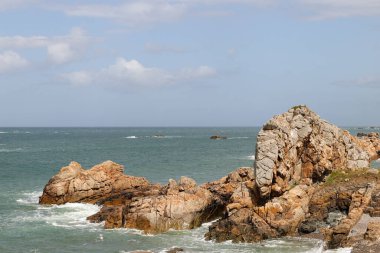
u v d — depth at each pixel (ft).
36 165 368.89
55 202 200.03
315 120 172.96
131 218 157.17
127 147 611.06
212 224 151.12
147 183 213.05
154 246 137.18
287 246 131.44
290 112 169.68
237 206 148.15
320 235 139.64
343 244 124.06
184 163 380.58
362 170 172.86
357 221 133.59
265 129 159.74
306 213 149.69
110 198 194.90
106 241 143.74
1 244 142.92
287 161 157.48
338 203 151.43
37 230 157.79
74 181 201.36
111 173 209.46
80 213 181.88
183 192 163.22
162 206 156.15
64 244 141.90
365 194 147.43
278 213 143.64
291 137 162.09
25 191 238.68
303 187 155.43
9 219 173.27
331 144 175.83
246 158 420.77
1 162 390.63
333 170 172.65
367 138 400.26
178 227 154.61
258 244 134.62
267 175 149.38
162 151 530.27
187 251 130.11
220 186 182.60
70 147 614.34
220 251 129.39
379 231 122.42
